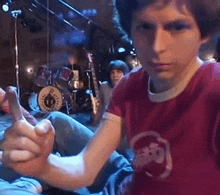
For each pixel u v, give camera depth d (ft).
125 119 2.78
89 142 3.09
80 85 25.38
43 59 27.94
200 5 2.19
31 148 2.17
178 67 2.31
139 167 2.70
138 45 2.34
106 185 5.04
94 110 19.39
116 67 11.82
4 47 28.14
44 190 5.56
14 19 27.89
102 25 26.61
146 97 2.66
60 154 6.04
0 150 2.22
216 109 2.30
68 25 27.25
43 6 27.43
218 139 2.31
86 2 27.22
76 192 5.41
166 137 2.47
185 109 2.41
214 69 2.42
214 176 2.39
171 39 2.22
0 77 28.19
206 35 2.32
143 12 2.23
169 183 2.49
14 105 2.18
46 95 24.81
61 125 5.95
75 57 27.12
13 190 4.32
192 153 2.39
